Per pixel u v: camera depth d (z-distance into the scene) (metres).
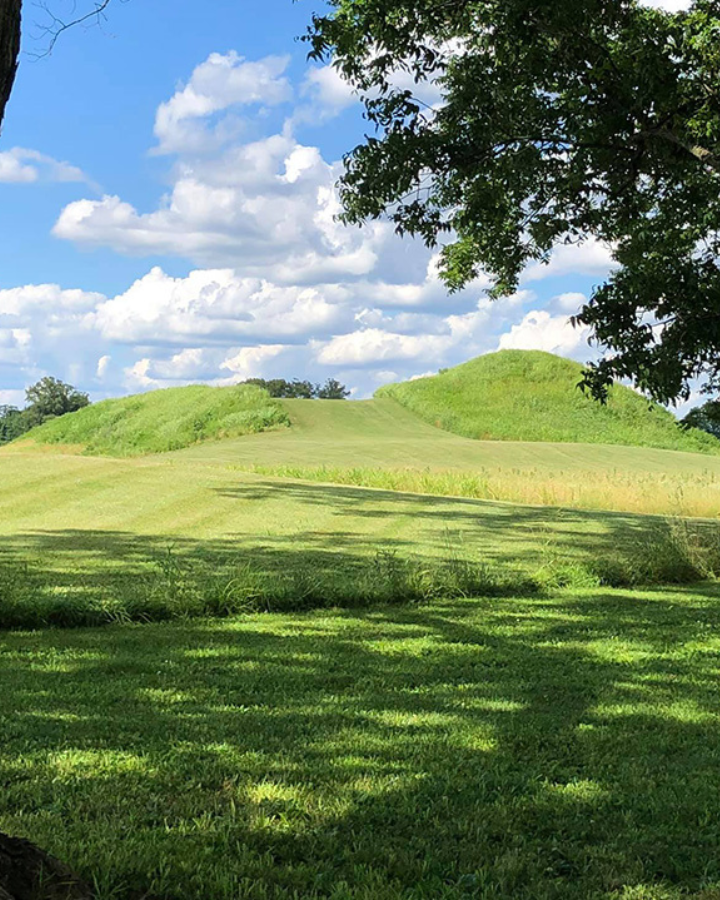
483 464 43.69
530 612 11.08
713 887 3.55
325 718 6.02
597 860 3.81
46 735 5.47
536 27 13.98
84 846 3.67
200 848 3.75
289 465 40.34
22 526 17.38
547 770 5.02
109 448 63.12
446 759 5.13
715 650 8.79
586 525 19.94
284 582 11.89
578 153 14.24
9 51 3.20
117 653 8.16
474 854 3.83
